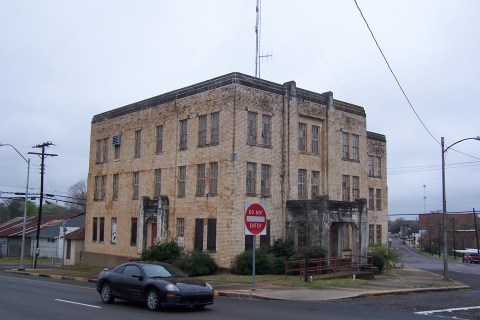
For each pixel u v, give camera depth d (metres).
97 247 41.62
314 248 28.44
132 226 37.56
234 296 19.72
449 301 19.06
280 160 31.78
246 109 30.23
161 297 14.76
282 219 31.42
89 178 43.78
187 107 33.22
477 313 15.70
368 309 16.06
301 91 33.59
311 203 30.23
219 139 30.31
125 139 39.47
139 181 37.25
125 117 39.69
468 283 29.86
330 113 35.12
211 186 30.81
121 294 16.16
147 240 35.03
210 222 30.45
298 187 32.84
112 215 40.09
